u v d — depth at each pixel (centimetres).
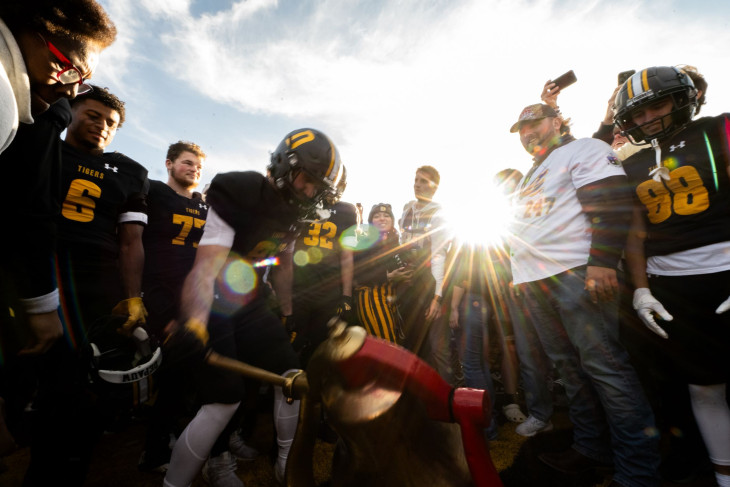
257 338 159
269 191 144
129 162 206
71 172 176
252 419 233
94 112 184
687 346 142
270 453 206
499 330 265
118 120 197
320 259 248
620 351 154
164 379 188
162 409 191
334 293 249
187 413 227
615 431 151
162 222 244
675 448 167
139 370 138
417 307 258
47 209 111
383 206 298
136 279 206
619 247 150
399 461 72
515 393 262
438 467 77
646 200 156
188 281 138
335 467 87
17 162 102
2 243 105
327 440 215
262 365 159
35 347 114
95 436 138
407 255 260
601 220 153
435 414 70
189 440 136
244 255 152
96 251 181
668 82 146
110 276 188
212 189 144
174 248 246
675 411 166
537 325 185
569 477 170
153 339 149
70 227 174
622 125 166
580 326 159
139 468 189
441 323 263
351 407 66
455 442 81
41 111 94
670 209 147
